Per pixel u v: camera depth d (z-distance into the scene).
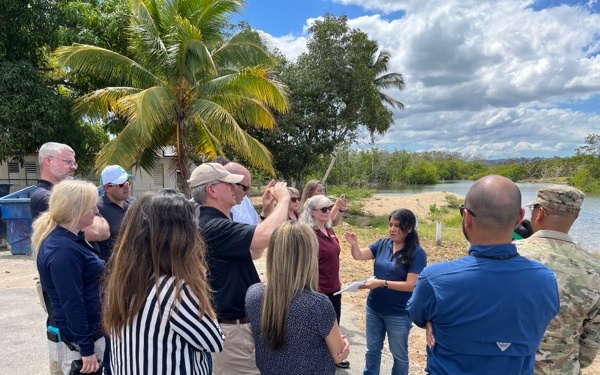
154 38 11.80
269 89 12.12
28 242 8.62
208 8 12.27
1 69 12.03
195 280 1.61
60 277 2.22
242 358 2.43
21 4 12.80
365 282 3.22
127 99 10.49
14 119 11.95
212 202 2.49
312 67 21.61
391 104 29.06
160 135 13.15
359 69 21.89
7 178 15.69
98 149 15.97
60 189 2.32
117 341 1.58
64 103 13.32
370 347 3.54
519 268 1.62
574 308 1.84
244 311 2.44
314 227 3.83
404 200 32.94
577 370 1.88
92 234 2.78
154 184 18.52
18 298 5.75
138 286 1.54
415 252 3.35
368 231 15.55
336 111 22.62
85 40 13.34
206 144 13.60
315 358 1.93
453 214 24.52
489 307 1.57
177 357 1.54
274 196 2.73
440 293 1.64
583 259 1.93
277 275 1.96
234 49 12.78
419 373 4.02
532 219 2.13
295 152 21.62
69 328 2.28
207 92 12.23
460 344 1.61
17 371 3.76
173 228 1.60
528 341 1.59
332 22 21.42
